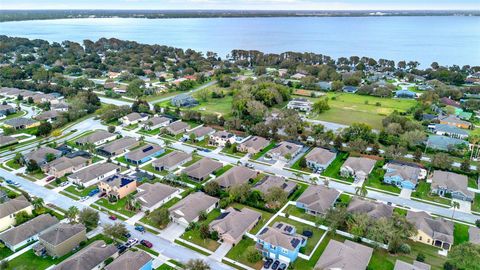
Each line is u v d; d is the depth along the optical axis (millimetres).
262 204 95250
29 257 74875
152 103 195500
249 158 125500
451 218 90188
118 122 161375
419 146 133375
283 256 73812
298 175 111188
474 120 168875
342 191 103188
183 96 197125
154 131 150375
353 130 138875
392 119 152250
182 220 86250
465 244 71625
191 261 68312
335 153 125312
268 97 185875
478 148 126500
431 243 80125
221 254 76312
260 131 142250
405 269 67500
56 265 69625
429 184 107125
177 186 105375
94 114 173250
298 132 145125
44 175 111188
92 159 122438
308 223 87812
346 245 74688
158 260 74125
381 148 133625
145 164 120312
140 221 88062
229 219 83250
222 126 156625
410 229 80250
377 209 87562
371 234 77750
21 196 92625
